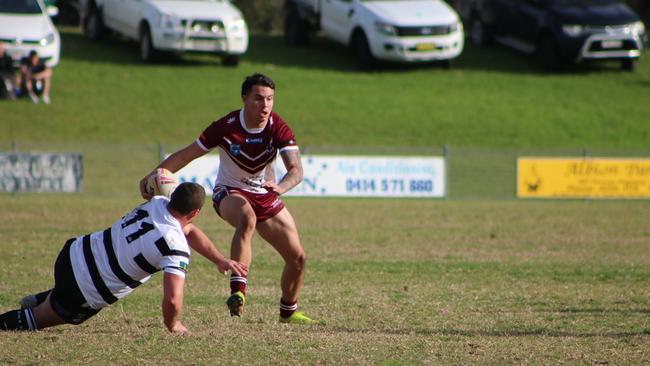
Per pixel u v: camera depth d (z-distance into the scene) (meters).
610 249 51.44
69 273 24.80
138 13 110.38
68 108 95.75
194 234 25.52
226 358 22.69
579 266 44.53
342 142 91.19
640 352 24.05
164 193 26.03
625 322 29.52
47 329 26.84
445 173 77.88
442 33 114.00
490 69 122.31
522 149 89.19
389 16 112.94
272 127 27.36
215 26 106.31
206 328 27.66
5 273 38.81
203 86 105.75
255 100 26.73
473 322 29.41
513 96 110.56
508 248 51.28
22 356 22.83
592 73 122.56
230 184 27.78
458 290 36.84
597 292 36.62
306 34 128.62
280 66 117.62
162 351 23.31
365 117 99.62
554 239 55.53
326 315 30.73
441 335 26.50
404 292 36.22
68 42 121.50
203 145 27.19
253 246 51.00
